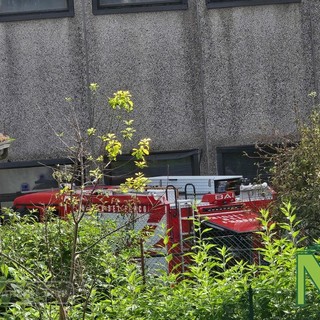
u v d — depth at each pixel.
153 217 31.98
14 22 47.09
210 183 36.34
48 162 46.78
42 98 47.12
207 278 19.70
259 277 19.95
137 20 47.53
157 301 19.50
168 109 47.66
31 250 23.03
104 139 21.27
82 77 47.19
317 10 48.03
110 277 21.53
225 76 47.66
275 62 47.78
